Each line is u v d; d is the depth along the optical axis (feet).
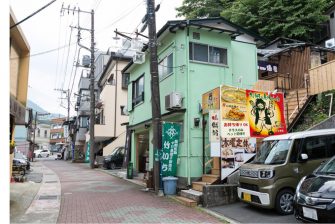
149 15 43.42
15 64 39.40
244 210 30.35
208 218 27.96
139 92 62.95
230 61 47.91
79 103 141.18
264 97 39.32
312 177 23.98
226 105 37.04
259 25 74.38
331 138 30.50
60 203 34.60
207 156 42.42
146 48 54.60
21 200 35.60
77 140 137.28
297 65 60.64
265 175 28.27
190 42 45.16
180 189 40.47
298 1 69.31
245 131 37.37
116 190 44.01
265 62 63.93
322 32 75.92
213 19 45.78
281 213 27.66
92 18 93.56
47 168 88.74
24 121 40.11
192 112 43.24
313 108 45.14
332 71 43.39
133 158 66.08
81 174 68.85
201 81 44.75
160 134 41.73
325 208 20.21
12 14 31.76
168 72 48.93
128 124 71.36
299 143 29.63
